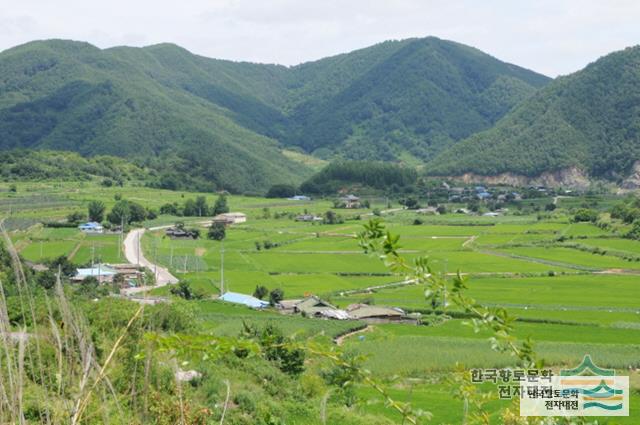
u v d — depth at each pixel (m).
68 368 8.69
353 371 9.21
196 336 8.54
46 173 191.50
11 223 126.38
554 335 67.56
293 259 121.94
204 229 151.38
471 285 96.25
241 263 115.50
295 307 83.31
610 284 97.19
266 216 177.88
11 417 8.00
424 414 9.14
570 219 163.75
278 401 34.31
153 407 11.72
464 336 67.81
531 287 94.94
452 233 149.50
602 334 68.25
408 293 94.44
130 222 148.38
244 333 9.00
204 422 13.23
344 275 109.81
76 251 113.81
